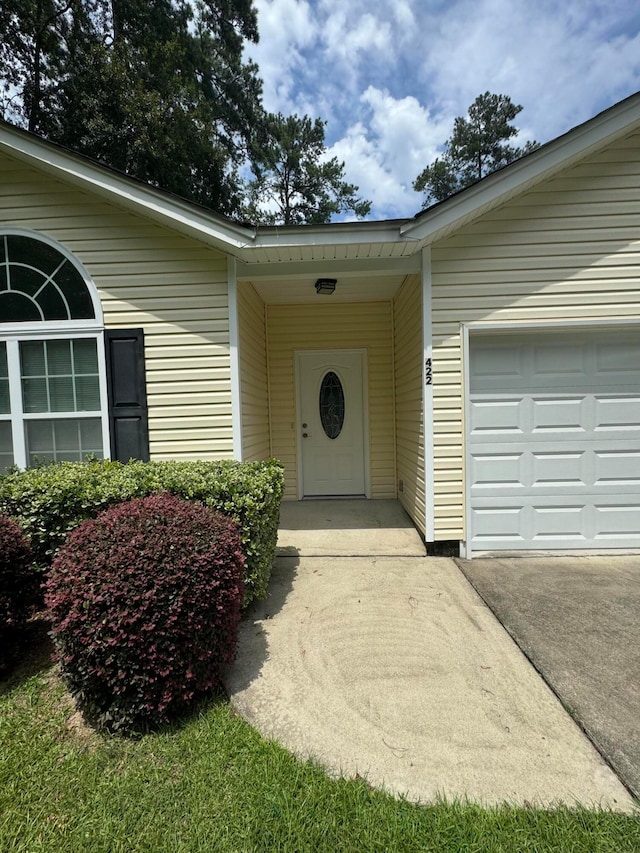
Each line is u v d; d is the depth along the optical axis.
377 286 5.24
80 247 4.05
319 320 6.17
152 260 4.07
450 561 3.93
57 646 1.96
